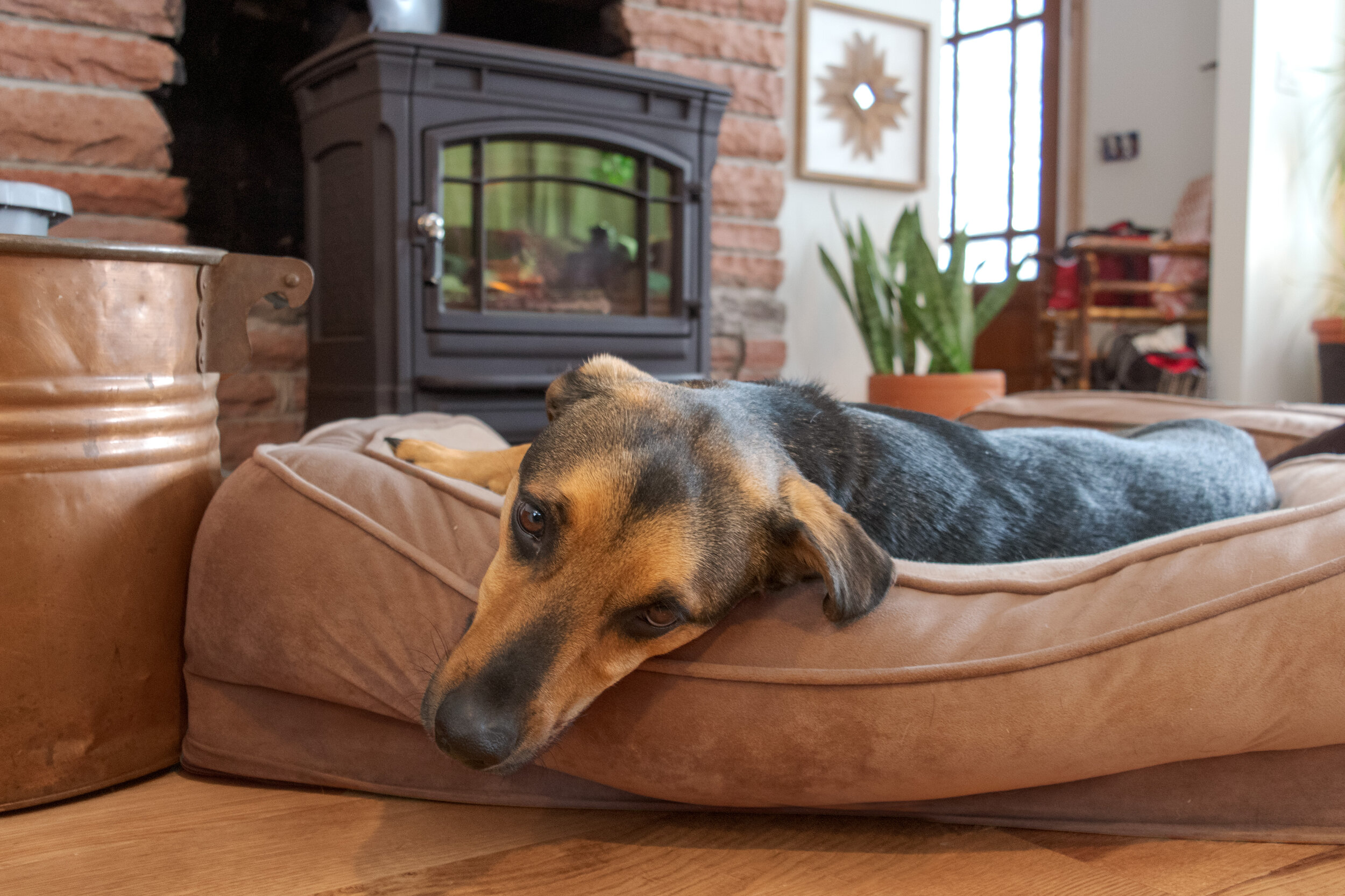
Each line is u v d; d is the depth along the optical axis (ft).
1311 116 14.88
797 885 3.47
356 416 8.47
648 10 10.41
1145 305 17.78
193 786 4.21
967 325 11.07
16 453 3.66
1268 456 7.42
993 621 3.63
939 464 4.51
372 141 7.90
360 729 4.07
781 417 4.22
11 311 3.60
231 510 4.17
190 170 8.82
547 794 3.98
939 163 13.10
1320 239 15.26
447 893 3.34
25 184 4.31
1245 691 3.42
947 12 22.86
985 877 3.55
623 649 3.38
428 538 4.03
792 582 3.75
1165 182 19.99
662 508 3.28
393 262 8.00
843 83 12.13
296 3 9.18
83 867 3.44
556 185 9.05
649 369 9.42
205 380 4.44
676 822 3.94
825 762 3.55
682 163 9.36
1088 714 3.44
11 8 7.66
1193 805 3.81
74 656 3.87
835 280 11.55
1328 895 3.45
